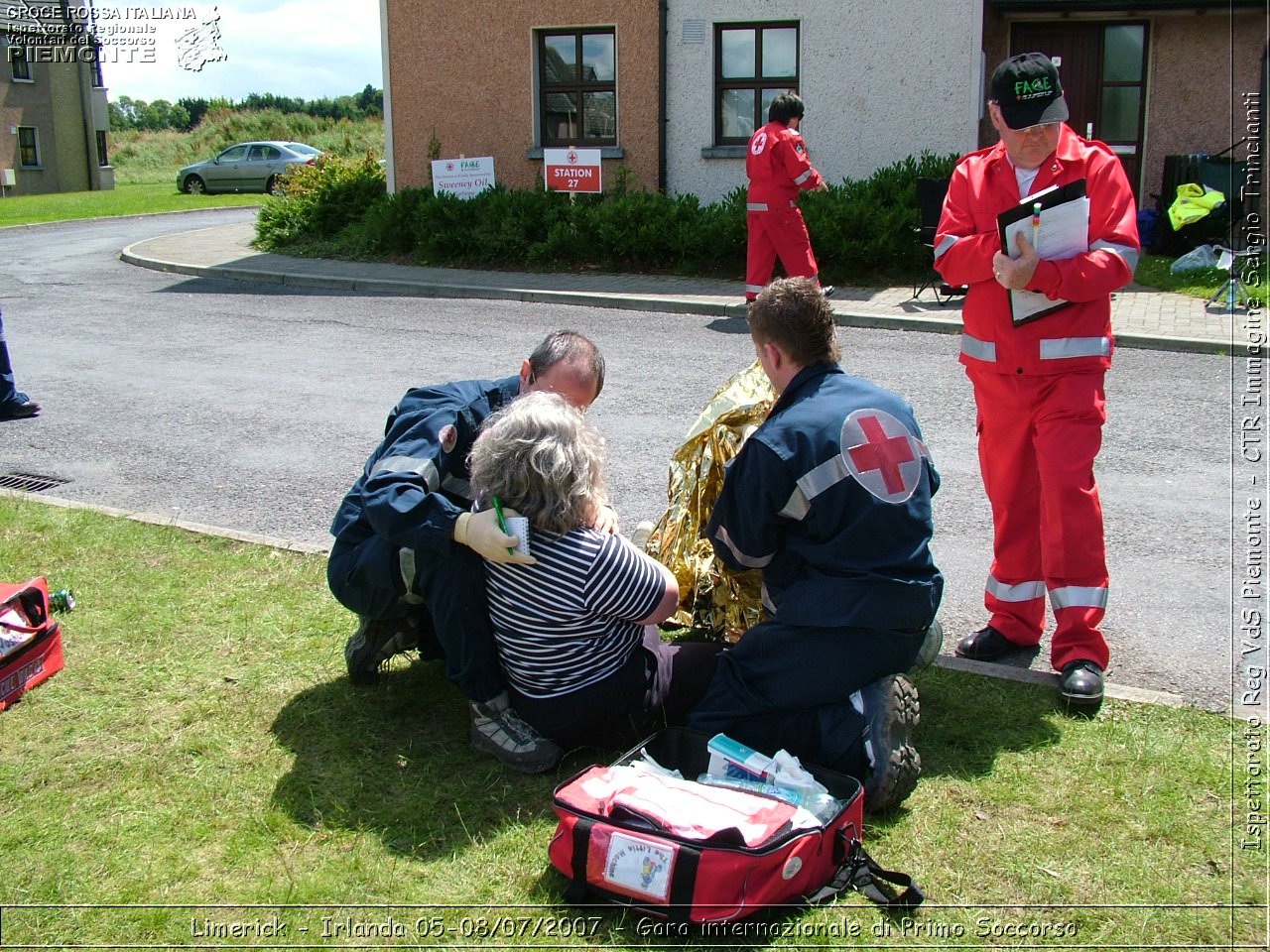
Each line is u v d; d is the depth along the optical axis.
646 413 7.72
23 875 2.87
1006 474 4.02
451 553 3.21
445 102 15.92
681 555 4.02
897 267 12.70
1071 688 3.67
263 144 34.09
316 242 16.72
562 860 2.80
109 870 2.90
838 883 2.81
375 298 12.91
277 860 2.94
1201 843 2.97
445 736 3.55
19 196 35.00
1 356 7.59
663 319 11.34
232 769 3.35
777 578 3.29
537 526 3.13
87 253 17.78
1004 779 3.28
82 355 9.81
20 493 6.01
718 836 2.62
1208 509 5.88
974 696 3.78
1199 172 13.46
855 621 3.05
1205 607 4.69
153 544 5.11
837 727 3.11
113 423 7.58
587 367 3.53
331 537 5.43
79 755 3.41
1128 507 5.93
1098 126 15.37
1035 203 3.57
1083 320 3.75
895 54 13.82
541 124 15.71
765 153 10.62
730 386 4.07
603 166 15.30
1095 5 14.12
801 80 14.26
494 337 10.48
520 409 3.17
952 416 7.66
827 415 3.11
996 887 2.83
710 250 13.47
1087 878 2.85
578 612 3.16
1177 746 3.44
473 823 3.10
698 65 14.59
